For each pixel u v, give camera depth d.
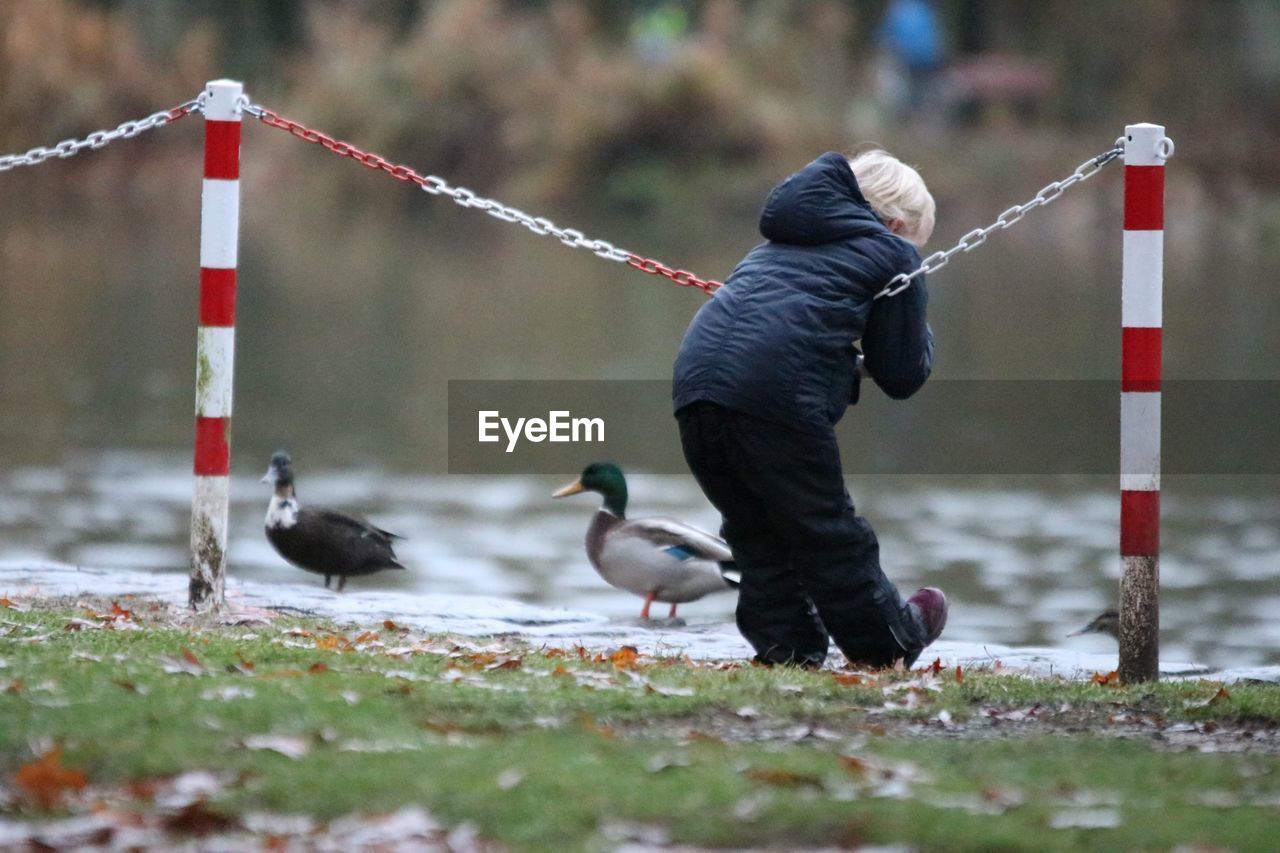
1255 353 34.62
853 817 5.89
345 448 25.14
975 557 19.41
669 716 7.35
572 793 6.07
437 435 26.12
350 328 36.94
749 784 6.20
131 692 7.26
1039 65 69.50
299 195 64.81
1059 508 22.00
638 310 40.69
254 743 6.58
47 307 37.91
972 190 60.59
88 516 20.27
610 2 71.56
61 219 55.97
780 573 9.41
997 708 7.92
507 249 53.06
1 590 11.05
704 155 61.31
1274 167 64.44
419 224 59.03
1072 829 5.88
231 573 17.64
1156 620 8.91
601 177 61.78
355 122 65.19
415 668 8.24
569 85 63.59
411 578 17.95
